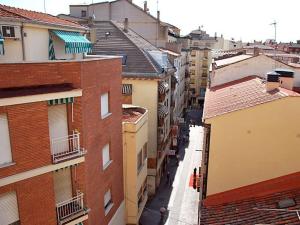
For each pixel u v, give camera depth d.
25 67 13.81
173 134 45.38
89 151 16.75
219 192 16.78
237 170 16.42
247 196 15.75
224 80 26.12
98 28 36.47
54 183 15.94
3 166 13.42
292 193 14.77
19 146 13.74
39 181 14.68
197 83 82.69
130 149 23.17
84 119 15.91
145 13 51.97
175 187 34.47
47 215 15.31
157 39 52.91
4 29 14.91
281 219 12.99
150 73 31.38
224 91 22.41
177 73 52.34
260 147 15.93
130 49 33.50
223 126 16.05
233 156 16.30
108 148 19.84
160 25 52.19
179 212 29.28
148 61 32.31
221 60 36.19
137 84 31.86
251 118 15.69
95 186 17.88
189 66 77.81
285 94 15.77
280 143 15.70
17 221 14.39
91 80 16.34
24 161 14.01
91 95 16.48
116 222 22.02
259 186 16.00
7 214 14.00
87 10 52.38
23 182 14.14
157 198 32.03
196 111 76.69
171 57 45.41
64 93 14.52
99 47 34.06
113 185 20.91
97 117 17.45
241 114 15.75
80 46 19.42
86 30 21.25
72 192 16.56
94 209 17.91
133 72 31.56
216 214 15.19
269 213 13.74
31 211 14.68
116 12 51.97
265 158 16.00
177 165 40.62
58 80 14.87
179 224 27.30
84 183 16.55
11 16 15.30
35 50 16.94
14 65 13.50
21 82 13.81
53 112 15.02
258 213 14.10
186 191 33.53
